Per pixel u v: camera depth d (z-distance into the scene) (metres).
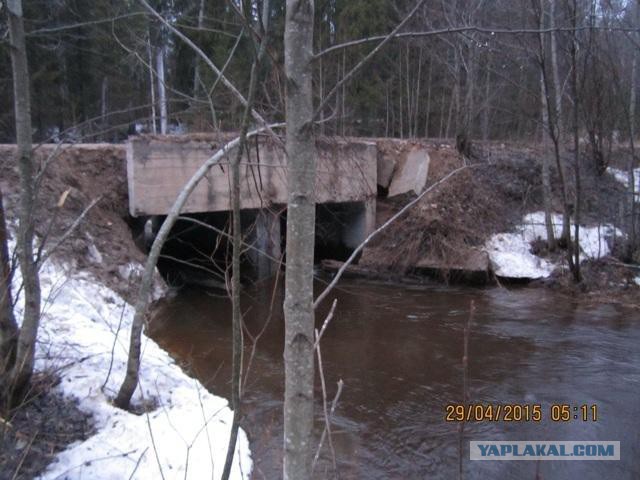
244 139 1.93
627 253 14.86
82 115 18.98
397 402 7.82
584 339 10.45
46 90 17.77
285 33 1.81
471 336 10.67
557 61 15.07
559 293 13.66
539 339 10.48
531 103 19.08
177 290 13.26
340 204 17.23
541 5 12.42
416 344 10.23
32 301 4.79
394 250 15.79
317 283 15.09
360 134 28.36
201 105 4.54
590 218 16.92
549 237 15.37
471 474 6.03
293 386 1.90
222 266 15.18
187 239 16.77
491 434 6.91
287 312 1.89
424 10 15.19
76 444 5.00
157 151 12.56
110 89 17.58
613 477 5.95
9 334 4.88
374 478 5.91
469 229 15.76
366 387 8.33
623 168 19.73
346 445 6.63
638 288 13.49
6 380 4.75
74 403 5.52
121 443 5.16
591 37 12.55
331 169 15.09
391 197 17.41
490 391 8.18
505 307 12.64
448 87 23.98
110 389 5.96
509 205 17.19
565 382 8.50
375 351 9.88
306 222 1.84
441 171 17.22
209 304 12.43
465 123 18.28
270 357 9.36
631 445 6.61
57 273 8.83
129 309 10.17
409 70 27.03
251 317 11.63
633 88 15.10
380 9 20.75
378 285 14.90
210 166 5.37
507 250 15.36
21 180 4.61
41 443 4.83
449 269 14.64
